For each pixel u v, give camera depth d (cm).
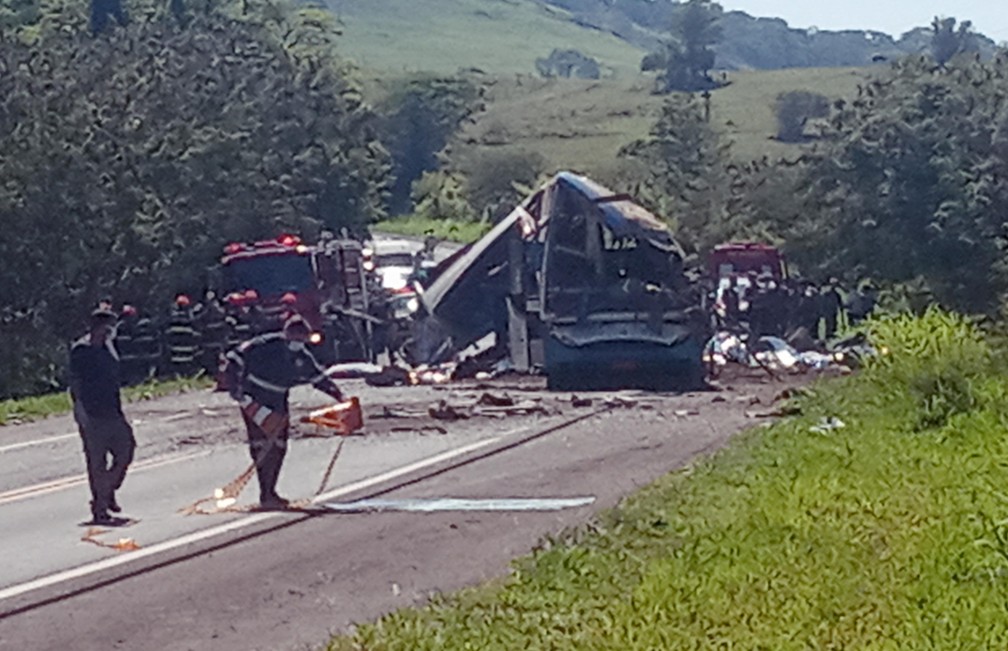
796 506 1552
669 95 18938
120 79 6191
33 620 1268
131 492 1975
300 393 3294
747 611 1136
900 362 2419
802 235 7100
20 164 5194
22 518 1816
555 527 1580
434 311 3722
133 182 5466
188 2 10162
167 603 1310
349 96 8756
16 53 5909
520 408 2778
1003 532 1273
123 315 4038
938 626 1061
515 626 1140
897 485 1647
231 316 4022
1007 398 2242
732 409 2716
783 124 16062
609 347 3197
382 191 8981
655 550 1392
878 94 7419
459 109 16175
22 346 4912
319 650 1121
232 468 2166
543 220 3453
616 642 1073
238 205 6206
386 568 1422
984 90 7319
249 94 7406
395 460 2166
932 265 6819
